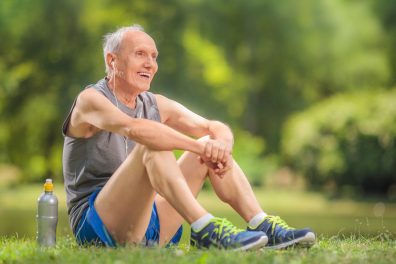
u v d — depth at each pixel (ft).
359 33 130.11
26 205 74.95
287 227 19.81
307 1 124.57
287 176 106.01
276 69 128.36
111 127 19.43
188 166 20.40
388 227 47.52
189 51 115.55
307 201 81.46
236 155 108.78
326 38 126.41
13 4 102.17
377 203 78.07
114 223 19.58
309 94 131.44
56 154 110.22
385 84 131.75
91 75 106.11
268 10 123.44
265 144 130.00
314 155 88.22
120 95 20.86
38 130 108.99
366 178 84.64
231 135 21.35
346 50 128.67
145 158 18.88
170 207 20.90
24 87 106.42
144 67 20.67
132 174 19.17
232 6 123.44
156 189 18.97
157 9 114.01
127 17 112.16
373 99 85.30
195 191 20.51
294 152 90.43
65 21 103.81
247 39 125.59
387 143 82.02
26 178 110.63
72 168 20.62
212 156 19.48
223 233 18.63
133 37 20.71
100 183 20.47
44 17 102.73
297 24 124.57
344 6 130.72
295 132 90.48
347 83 131.03
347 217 61.16
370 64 130.11
